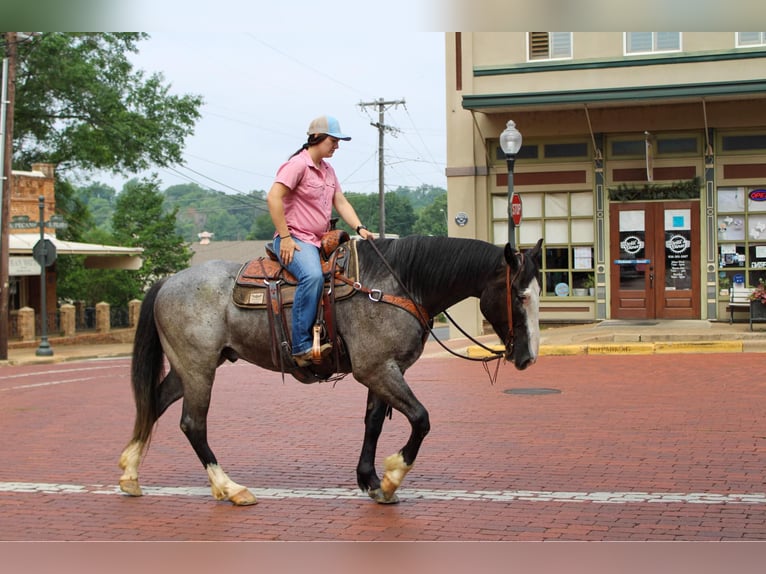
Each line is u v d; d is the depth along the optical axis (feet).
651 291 74.64
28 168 129.80
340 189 25.55
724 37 71.26
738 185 72.90
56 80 122.01
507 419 37.60
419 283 23.63
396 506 24.14
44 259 83.87
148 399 25.86
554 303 76.69
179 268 162.30
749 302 66.95
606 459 29.55
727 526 21.72
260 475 28.55
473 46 76.59
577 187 75.92
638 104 72.54
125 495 26.05
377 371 23.43
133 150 128.26
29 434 37.58
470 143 77.77
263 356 24.72
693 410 38.52
